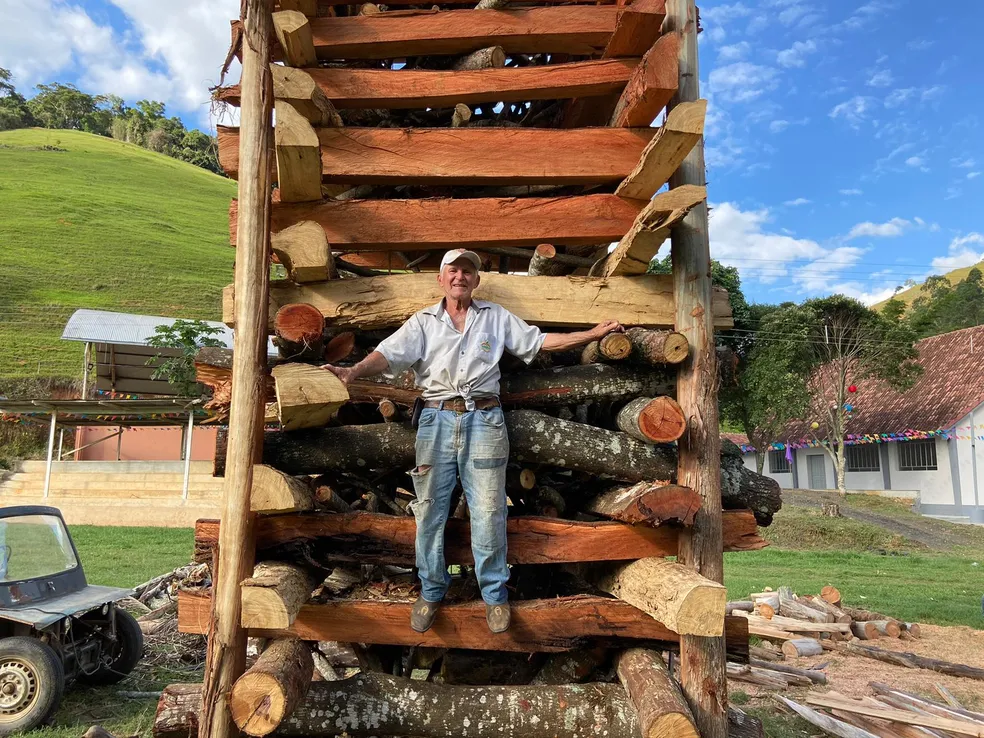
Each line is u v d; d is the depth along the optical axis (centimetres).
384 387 385
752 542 396
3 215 4862
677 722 313
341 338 409
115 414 1841
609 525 376
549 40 438
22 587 589
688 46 428
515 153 413
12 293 3656
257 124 370
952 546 2011
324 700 367
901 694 625
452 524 372
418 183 422
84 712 576
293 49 409
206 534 381
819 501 2623
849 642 872
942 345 3144
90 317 2278
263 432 365
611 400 416
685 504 352
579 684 379
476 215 413
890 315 3031
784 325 2539
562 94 429
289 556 377
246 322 361
